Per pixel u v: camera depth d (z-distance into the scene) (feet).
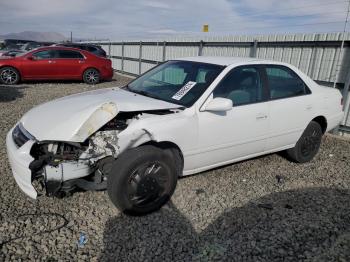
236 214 10.99
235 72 12.76
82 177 10.05
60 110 10.92
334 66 22.95
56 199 11.25
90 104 10.93
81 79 44.16
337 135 22.62
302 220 10.80
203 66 13.23
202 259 8.70
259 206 11.57
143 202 10.38
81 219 10.21
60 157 9.57
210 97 11.76
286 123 14.23
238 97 12.66
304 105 14.78
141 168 10.04
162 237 9.56
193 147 11.48
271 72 14.03
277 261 8.75
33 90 35.86
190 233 9.82
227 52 33.04
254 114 12.89
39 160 9.51
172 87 12.81
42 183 10.03
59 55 42.32
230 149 12.64
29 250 8.70
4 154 14.97
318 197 12.58
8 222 9.81
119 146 9.91
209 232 9.91
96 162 9.99
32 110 12.01
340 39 22.22
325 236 9.95
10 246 8.80
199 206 11.37
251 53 29.81
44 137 9.66
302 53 25.14
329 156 17.76
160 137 10.45
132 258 8.63
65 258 8.50
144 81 14.26
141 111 10.85
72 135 9.54
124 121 10.84
